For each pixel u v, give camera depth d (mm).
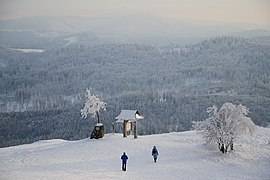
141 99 193250
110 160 42781
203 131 50125
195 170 39219
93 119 156250
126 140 54625
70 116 175125
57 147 52781
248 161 44094
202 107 172750
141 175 35562
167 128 152000
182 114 165875
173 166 40500
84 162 41500
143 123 151125
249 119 48000
